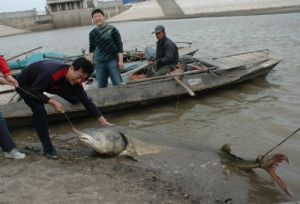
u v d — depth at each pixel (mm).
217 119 8422
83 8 76062
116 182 5164
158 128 8062
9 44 40125
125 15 67625
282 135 7387
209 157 6270
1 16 71750
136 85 9055
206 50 18656
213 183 5543
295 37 19938
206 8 57562
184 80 9602
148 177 5516
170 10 61938
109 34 8930
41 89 5445
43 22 68875
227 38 23000
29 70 5586
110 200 4586
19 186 4840
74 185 4926
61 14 69312
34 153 6145
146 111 9070
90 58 9359
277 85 10695
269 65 11172
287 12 40625
